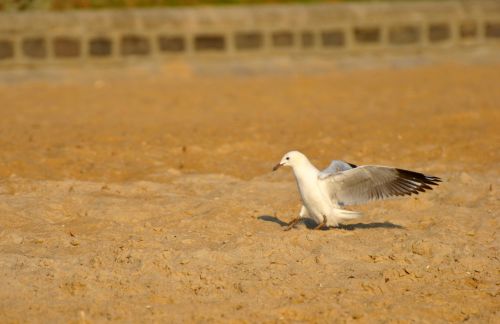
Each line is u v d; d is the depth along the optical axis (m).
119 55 31.02
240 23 31.86
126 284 9.84
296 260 10.76
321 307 9.27
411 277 10.29
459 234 11.94
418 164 16.39
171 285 9.88
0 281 9.80
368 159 16.86
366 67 32.06
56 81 29.39
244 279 10.09
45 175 15.22
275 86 27.70
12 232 11.77
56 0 32.91
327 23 32.56
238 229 12.16
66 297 9.52
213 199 13.81
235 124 20.58
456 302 9.56
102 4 33.28
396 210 13.23
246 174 15.90
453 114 20.83
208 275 10.13
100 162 16.33
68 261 10.57
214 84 28.48
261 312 9.16
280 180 15.31
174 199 13.75
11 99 25.33
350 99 24.89
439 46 33.56
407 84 27.45
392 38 33.19
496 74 29.20
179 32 31.42
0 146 17.31
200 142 18.25
